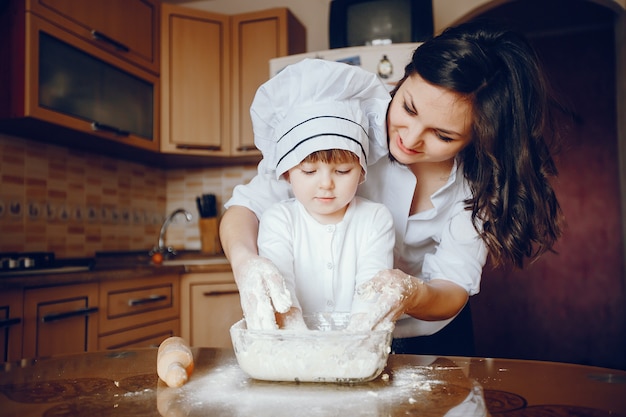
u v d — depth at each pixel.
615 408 0.53
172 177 3.17
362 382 0.62
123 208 2.75
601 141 3.91
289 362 0.62
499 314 4.07
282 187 1.11
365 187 1.12
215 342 2.35
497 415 0.51
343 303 0.96
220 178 3.09
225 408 0.54
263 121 1.00
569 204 3.96
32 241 2.13
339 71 0.88
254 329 0.69
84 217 2.44
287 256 0.92
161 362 0.64
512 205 0.97
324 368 0.62
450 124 0.85
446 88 0.81
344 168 0.88
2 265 1.68
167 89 2.58
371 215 1.00
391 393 0.59
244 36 2.72
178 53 2.62
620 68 2.79
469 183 1.06
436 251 1.12
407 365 0.72
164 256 2.79
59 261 2.09
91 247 2.49
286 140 0.89
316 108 0.89
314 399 0.57
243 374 0.68
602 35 3.92
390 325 0.73
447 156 0.93
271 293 0.70
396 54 2.16
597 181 3.92
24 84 1.78
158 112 2.55
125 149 2.47
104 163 2.60
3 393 0.60
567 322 3.96
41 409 0.54
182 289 2.32
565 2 3.51
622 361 3.83
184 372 0.63
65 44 1.96
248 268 0.74
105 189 2.61
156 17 2.54
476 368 0.70
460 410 0.53
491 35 0.88
